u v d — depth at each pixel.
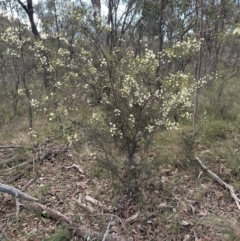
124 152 3.28
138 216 3.06
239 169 3.83
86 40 3.87
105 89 3.12
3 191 3.33
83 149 4.52
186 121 5.61
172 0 7.37
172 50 2.87
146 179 3.35
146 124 3.05
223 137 5.06
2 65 10.54
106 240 2.73
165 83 2.79
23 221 3.15
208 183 3.71
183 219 3.03
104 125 3.08
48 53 5.77
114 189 3.36
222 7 6.41
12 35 5.79
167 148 4.43
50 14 8.99
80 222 2.99
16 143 5.56
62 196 3.58
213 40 8.41
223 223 2.89
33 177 4.16
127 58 3.08
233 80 8.76
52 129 5.79
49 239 2.79
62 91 4.12
